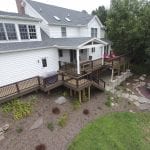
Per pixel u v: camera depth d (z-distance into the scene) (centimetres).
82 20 2186
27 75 1330
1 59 1121
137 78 2006
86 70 1508
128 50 2219
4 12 1394
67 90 1369
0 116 937
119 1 2005
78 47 1363
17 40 1334
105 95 1466
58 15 1972
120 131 1014
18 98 1110
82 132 970
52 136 903
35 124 948
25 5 1809
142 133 1020
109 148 868
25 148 807
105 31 2395
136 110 1312
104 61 1772
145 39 1958
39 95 1210
